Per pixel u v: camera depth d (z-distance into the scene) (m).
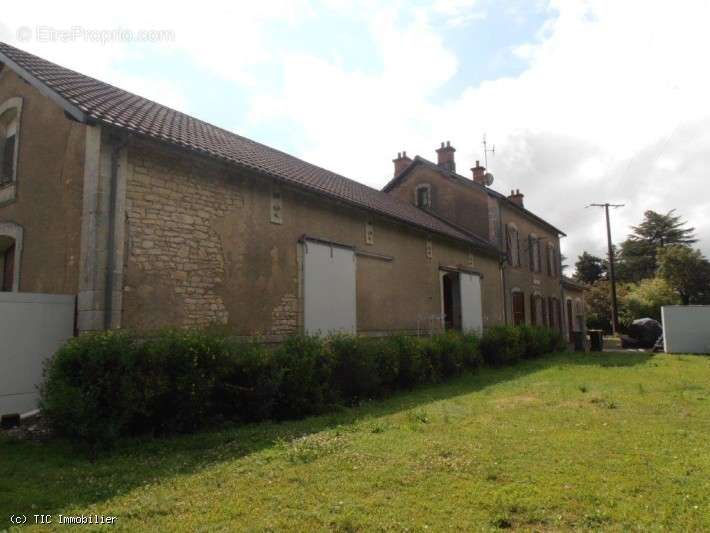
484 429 5.96
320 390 7.62
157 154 7.93
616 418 6.53
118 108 8.57
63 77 9.02
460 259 17.95
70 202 7.62
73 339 5.77
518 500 3.67
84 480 4.33
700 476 4.18
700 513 3.44
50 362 5.86
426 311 15.33
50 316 6.88
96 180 7.07
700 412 6.88
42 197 8.29
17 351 6.55
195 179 8.51
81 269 7.06
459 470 4.39
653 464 4.52
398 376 9.87
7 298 6.50
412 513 3.48
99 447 5.31
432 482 4.10
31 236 8.40
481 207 21.06
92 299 6.80
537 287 25.28
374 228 13.37
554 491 3.86
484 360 14.01
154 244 7.67
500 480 4.15
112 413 5.46
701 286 41.94
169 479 4.30
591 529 3.23
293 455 4.90
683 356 16.44
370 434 5.80
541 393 8.84
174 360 6.04
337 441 5.44
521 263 23.47
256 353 7.18
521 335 16.11
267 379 7.00
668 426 6.04
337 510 3.54
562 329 28.92
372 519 3.37
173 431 6.06
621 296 37.50
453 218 21.72
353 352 8.66
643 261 54.91
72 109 7.02
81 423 5.22
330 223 11.68
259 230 9.65
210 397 6.64
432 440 5.44
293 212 10.58
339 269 11.71
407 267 14.69
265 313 9.55
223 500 3.76
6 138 9.72
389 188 23.61
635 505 3.59
